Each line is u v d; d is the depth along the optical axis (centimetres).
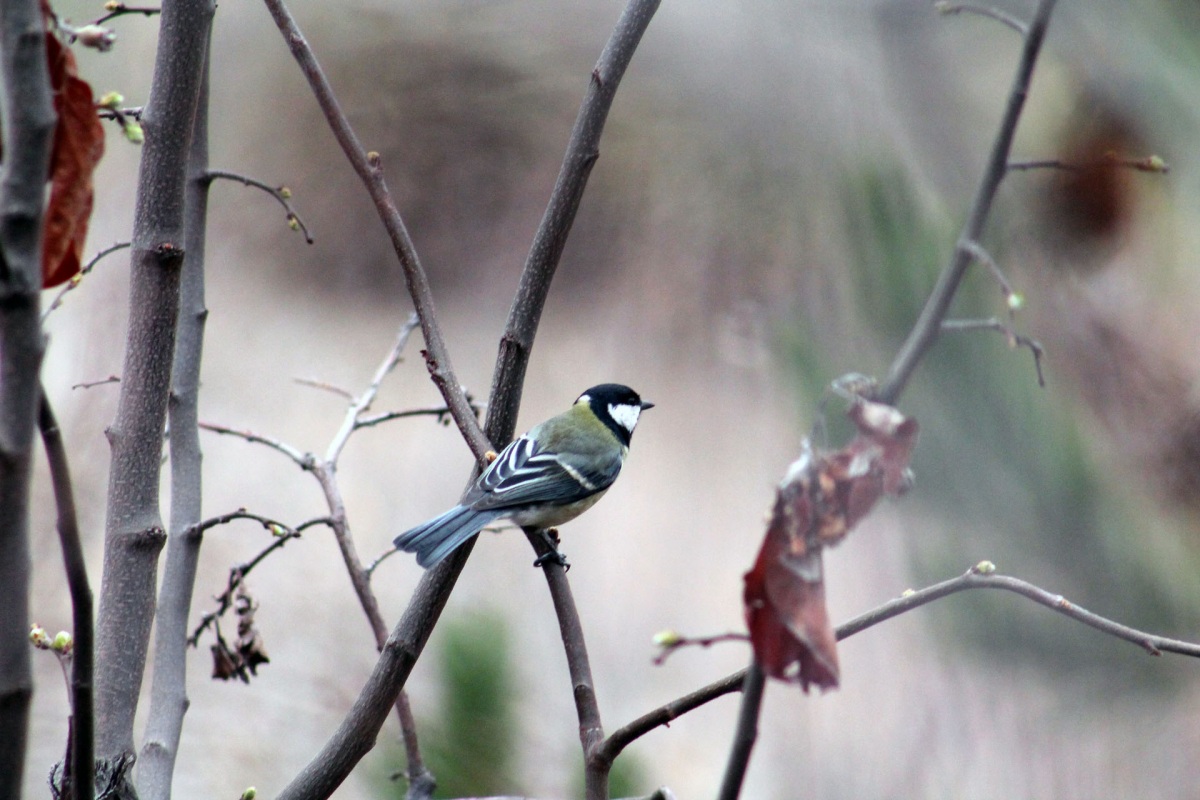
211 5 464
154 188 469
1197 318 774
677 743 1486
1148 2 750
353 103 2702
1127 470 757
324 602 1534
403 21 2695
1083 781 761
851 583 1325
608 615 1759
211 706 1232
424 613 498
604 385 1007
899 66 1018
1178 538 745
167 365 484
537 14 2719
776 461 2025
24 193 303
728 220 2294
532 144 2742
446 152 2716
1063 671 764
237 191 2698
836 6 1120
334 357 2466
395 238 577
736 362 2139
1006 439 749
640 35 560
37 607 1109
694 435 2139
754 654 307
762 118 2136
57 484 330
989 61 1021
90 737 357
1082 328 783
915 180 881
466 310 2647
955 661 800
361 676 1349
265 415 2192
